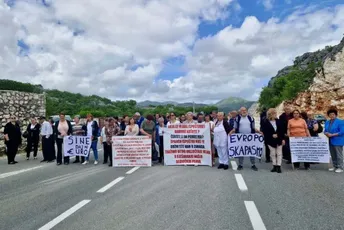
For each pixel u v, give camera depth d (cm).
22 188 764
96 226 470
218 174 883
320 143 960
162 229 450
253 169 966
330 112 914
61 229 462
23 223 496
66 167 1109
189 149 1083
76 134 1235
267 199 601
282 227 451
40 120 1420
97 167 1092
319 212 517
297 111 998
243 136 977
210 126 1070
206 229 448
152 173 928
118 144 1105
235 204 570
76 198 644
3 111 1761
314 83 5006
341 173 880
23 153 1659
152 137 1173
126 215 518
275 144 900
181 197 628
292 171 923
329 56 5056
